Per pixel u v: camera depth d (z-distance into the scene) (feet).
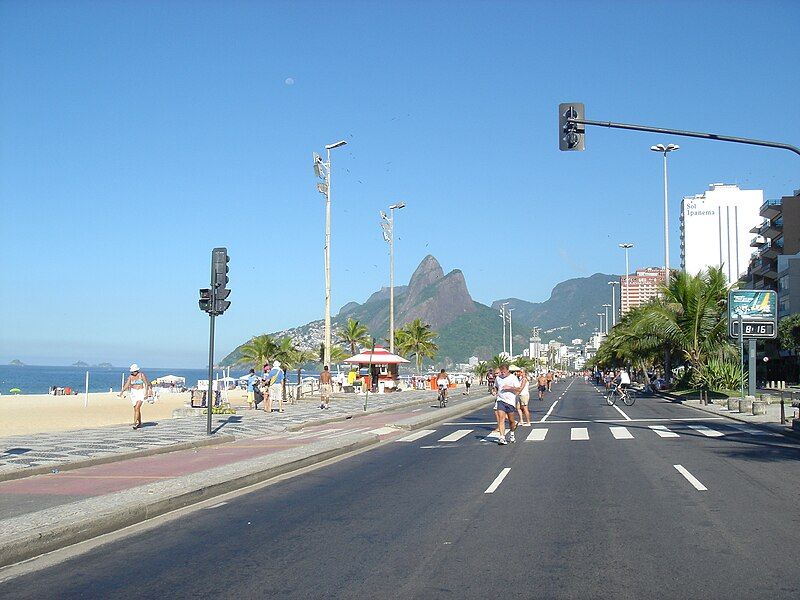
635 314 220.64
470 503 37.86
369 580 24.52
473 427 89.71
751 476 45.42
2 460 54.19
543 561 26.27
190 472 50.57
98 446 63.87
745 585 23.12
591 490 40.91
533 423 91.66
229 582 24.79
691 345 161.27
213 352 75.05
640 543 28.63
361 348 280.72
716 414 104.63
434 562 26.53
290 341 226.58
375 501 39.32
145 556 28.60
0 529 30.17
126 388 84.43
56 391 266.98
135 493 39.19
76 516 32.86
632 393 135.23
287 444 69.67
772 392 182.29
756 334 126.11
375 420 102.12
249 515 36.42
